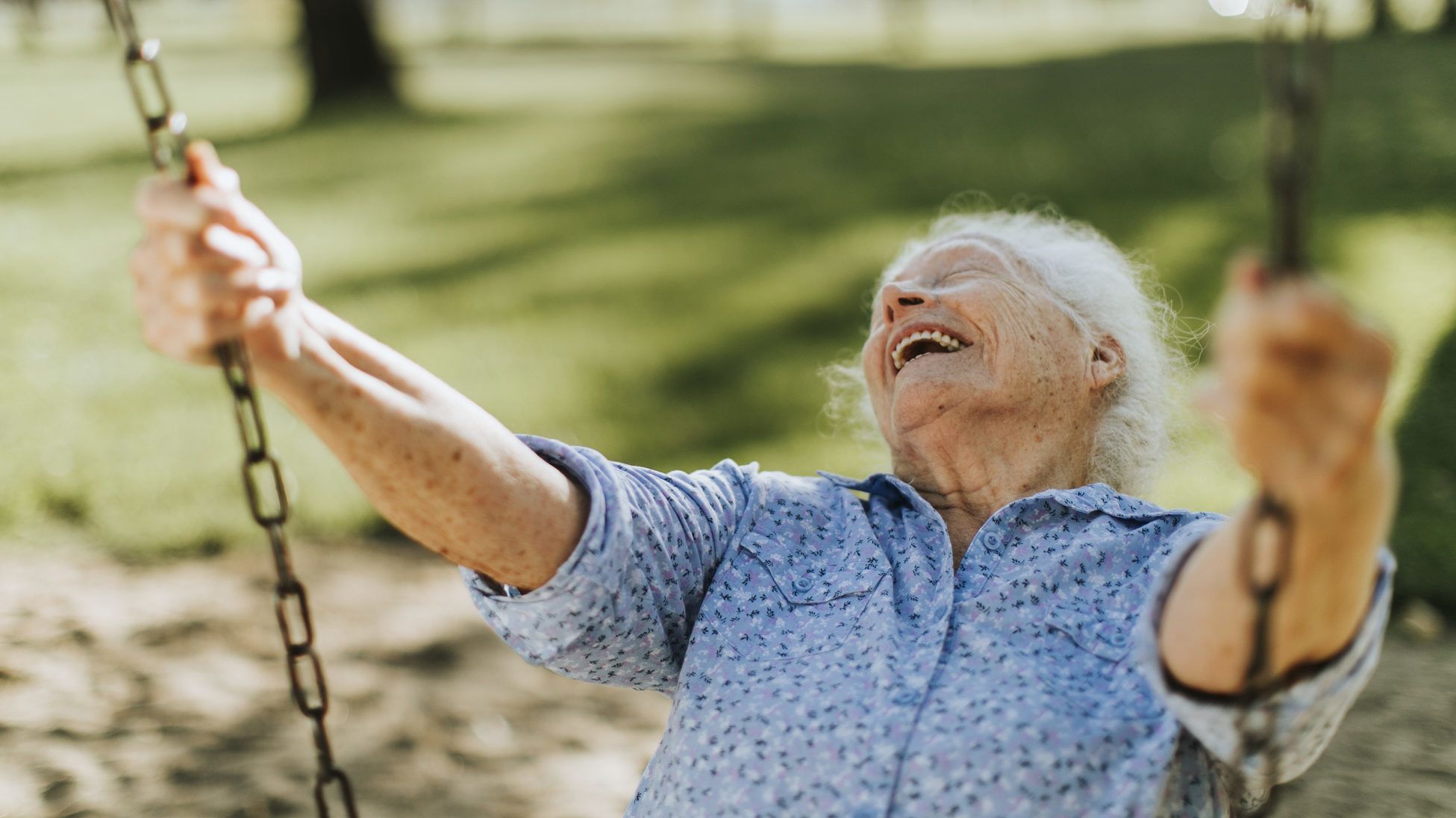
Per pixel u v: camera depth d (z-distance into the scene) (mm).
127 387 6543
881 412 2137
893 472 2080
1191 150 12070
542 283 8625
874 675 1630
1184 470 4641
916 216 10047
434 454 1563
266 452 1365
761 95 19375
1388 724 3285
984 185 11047
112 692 3641
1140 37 33312
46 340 7453
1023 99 16938
